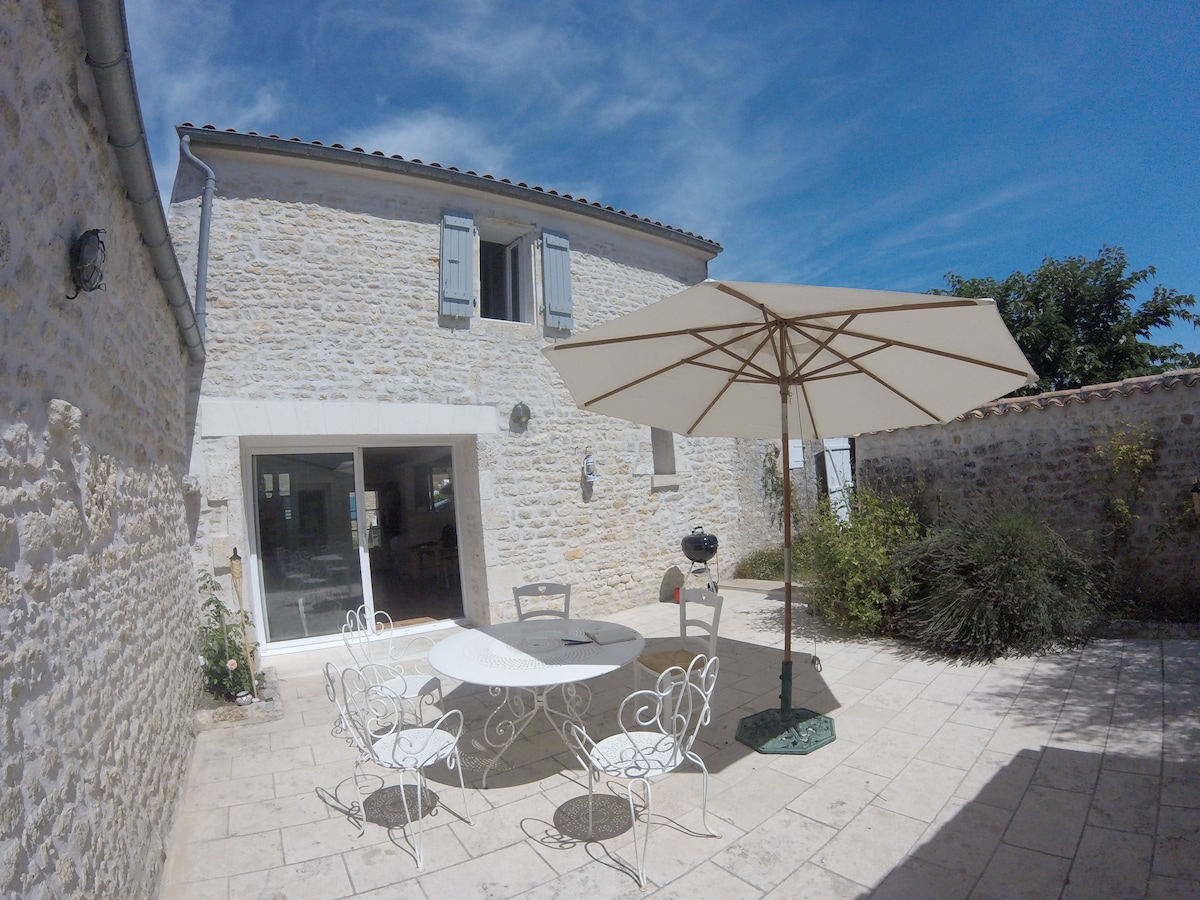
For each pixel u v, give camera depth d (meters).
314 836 2.93
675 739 2.82
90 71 2.03
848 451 10.22
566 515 7.07
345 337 5.89
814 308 2.87
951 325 2.85
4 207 1.38
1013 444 6.23
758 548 9.35
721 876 2.54
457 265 6.43
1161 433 5.40
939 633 5.16
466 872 2.63
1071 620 5.05
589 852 2.74
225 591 5.27
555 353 3.58
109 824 1.87
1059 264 13.66
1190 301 12.59
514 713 4.38
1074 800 2.93
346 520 6.37
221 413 5.34
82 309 2.03
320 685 5.08
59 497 1.69
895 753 3.54
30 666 1.39
